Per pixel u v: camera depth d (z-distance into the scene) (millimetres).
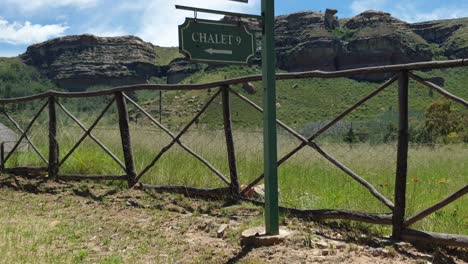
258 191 7039
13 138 12141
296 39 167125
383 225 5359
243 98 6516
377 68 5000
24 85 159875
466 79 107750
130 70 191250
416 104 51062
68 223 6355
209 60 5047
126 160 8016
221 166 8148
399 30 166125
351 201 6258
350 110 5418
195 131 10773
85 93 8547
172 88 7273
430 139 17891
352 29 168750
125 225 6148
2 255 5008
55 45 199125
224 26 5160
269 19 4922
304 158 9133
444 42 167250
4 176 9625
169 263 4762
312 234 5219
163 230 5883
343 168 5523
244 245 5059
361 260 4480
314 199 6512
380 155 9641
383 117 23469
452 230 5125
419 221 5328
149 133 10984
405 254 4656
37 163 10125
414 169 9633
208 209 6547
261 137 9984
